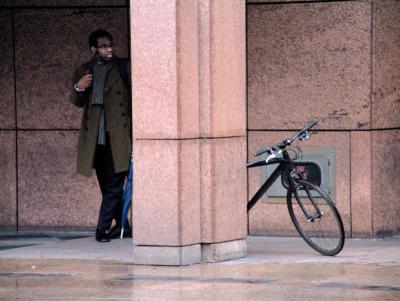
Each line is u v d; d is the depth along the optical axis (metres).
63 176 32.31
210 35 25.55
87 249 28.86
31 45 32.28
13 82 32.44
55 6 32.06
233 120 26.30
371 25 29.88
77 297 22.02
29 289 22.98
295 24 30.52
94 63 30.06
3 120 32.59
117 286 23.17
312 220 27.16
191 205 25.59
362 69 30.02
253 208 31.19
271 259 26.72
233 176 26.41
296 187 27.55
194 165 25.61
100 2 31.83
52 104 32.25
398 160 31.06
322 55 30.31
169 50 24.95
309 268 25.22
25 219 32.59
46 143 32.38
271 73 30.81
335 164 30.38
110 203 30.23
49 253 28.20
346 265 25.61
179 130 25.06
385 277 23.83
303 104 30.59
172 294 22.19
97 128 29.77
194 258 25.83
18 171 32.59
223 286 22.97
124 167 29.86
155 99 25.17
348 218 30.41
